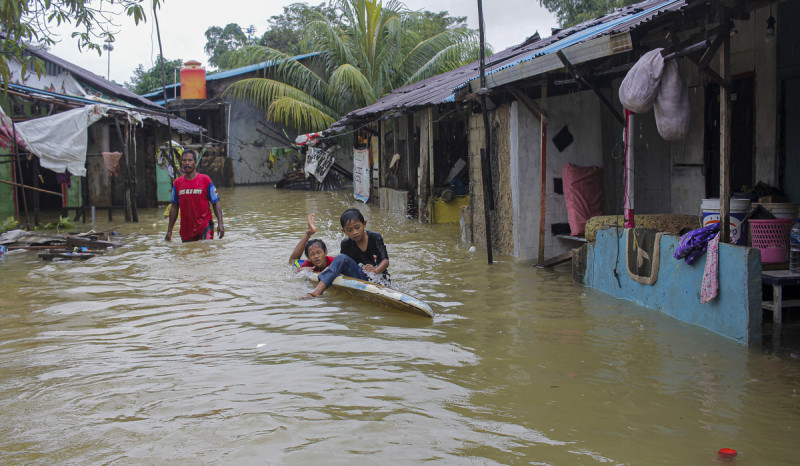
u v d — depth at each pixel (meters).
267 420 3.45
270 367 4.31
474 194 10.28
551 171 8.59
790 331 5.00
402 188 16.52
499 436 3.29
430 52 29.61
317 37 30.25
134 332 5.22
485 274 7.58
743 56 7.73
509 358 4.48
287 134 32.06
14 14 6.42
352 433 3.30
